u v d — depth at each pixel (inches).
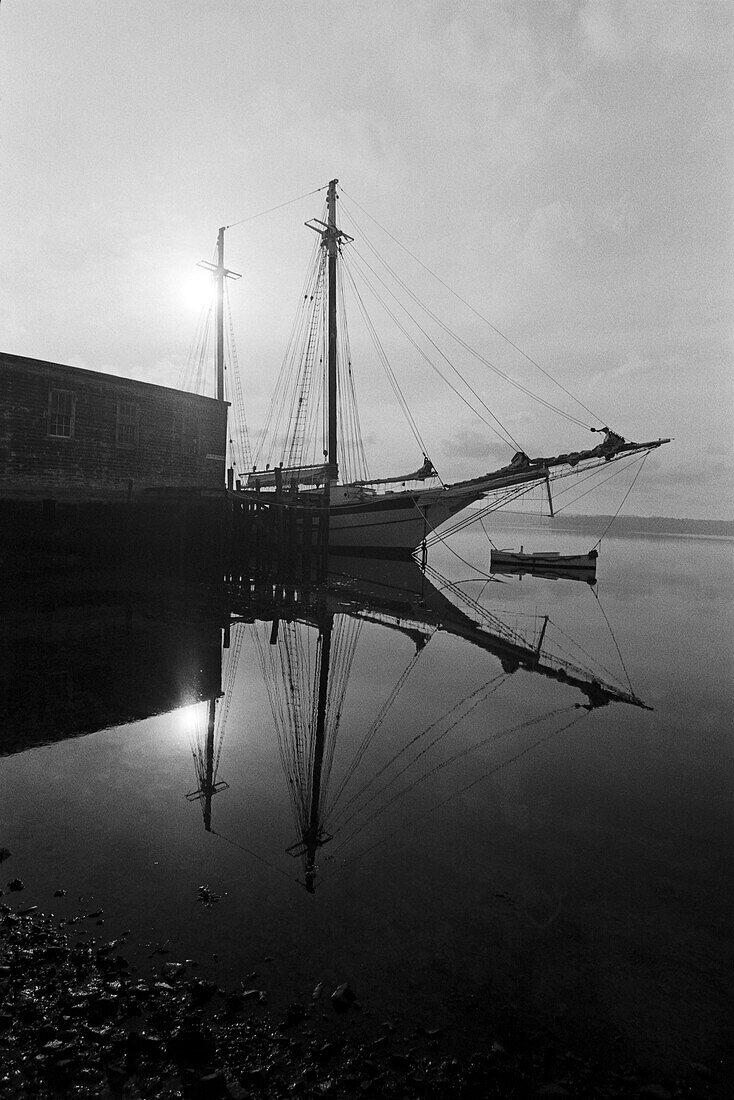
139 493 866.8
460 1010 108.4
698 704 341.1
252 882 148.0
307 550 842.8
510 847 174.1
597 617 680.4
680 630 599.5
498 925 134.9
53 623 468.4
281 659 412.2
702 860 169.0
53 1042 97.2
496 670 414.0
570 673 412.2
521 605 768.9
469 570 1299.2
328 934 128.6
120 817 180.1
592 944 129.0
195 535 831.1
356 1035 101.6
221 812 186.9
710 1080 95.6
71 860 154.1
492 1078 94.6
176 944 122.9
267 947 123.3
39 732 247.8
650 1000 113.0
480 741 271.7
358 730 279.4
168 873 150.3
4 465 722.2
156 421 892.6
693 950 128.4
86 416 804.6
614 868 163.3
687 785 225.3
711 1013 110.2
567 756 254.8
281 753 242.8
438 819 191.8
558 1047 101.3
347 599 722.2
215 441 990.4
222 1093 88.6
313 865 158.1
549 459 949.8
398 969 118.3
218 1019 103.3
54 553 763.4
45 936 123.7
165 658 383.6
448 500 1083.3
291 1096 89.6
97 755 228.4
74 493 789.9
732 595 935.7
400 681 375.6
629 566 1636.3
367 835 178.1
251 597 683.4
